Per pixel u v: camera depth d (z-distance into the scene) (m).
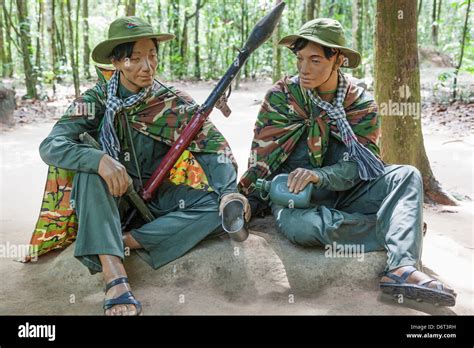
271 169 3.72
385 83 4.78
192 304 3.09
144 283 3.32
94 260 3.07
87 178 3.14
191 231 3.38
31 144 7.82
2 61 15.02
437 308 3.05
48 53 14.41
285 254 3.37
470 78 11.20
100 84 3.55
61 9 14.27
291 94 3.66
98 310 3.06
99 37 19.09
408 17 4.69
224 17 18.25
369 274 3.29
